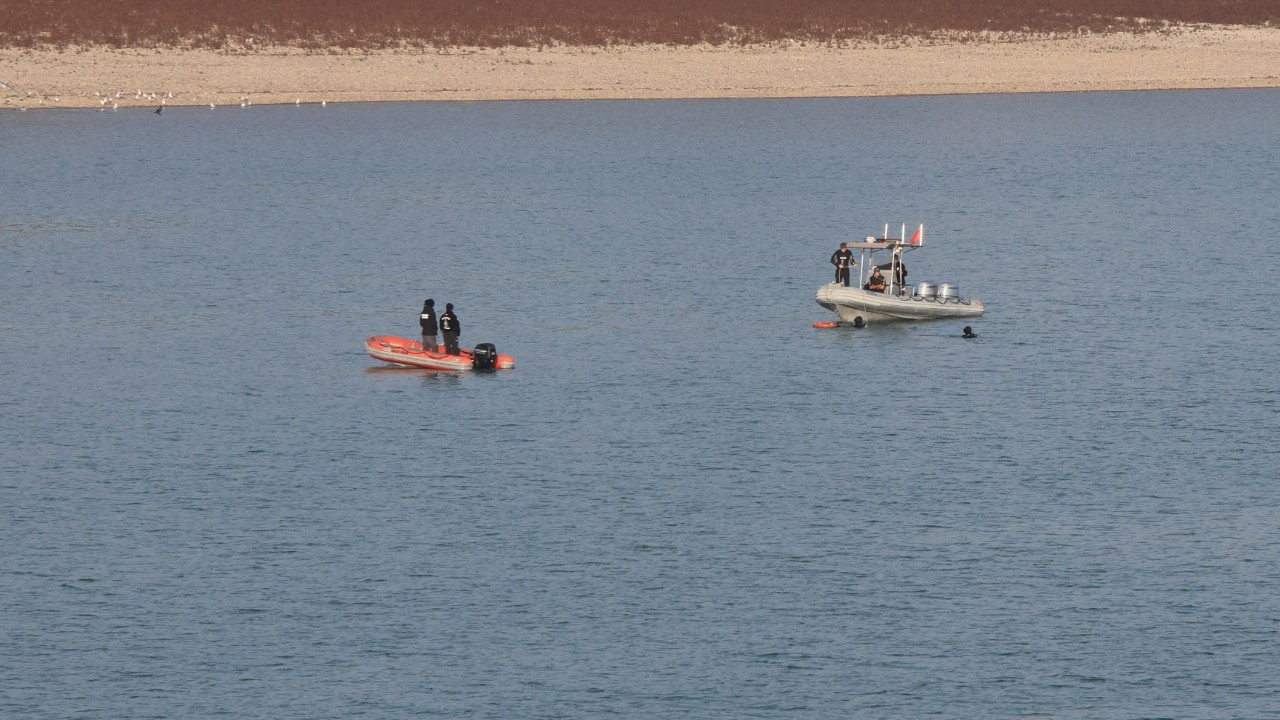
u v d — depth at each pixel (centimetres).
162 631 14838
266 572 16050
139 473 18862
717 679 14025
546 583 15800
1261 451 19475
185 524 17275
